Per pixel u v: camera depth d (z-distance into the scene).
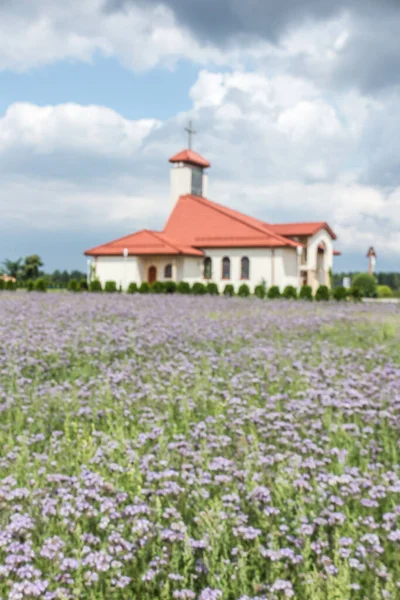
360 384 8.27
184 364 9.73
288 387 8.88
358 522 4.08
